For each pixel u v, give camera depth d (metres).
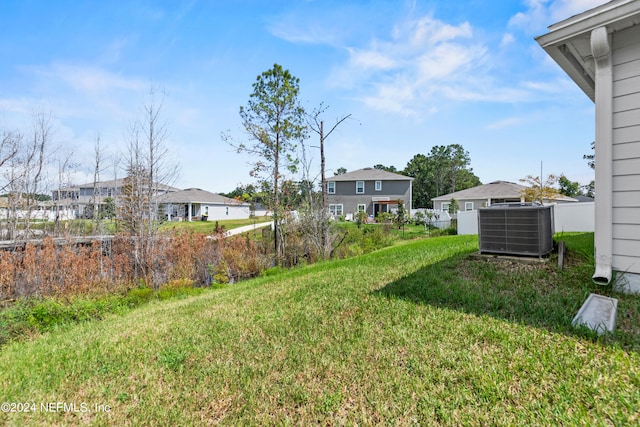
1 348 4.26
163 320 4.62
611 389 1.89
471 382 2.14
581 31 3.29
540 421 1.74
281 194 13.16
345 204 31.23
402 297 3.99
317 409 2.12
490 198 25.77
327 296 4.54
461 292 3.79
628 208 3.24
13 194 12.41
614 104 3.32
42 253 7.55
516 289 3.72
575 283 3.63
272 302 4.71
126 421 2.27
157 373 2.88
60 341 4.24
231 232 18.95
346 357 2.68
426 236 15.82
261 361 2.84
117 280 8.00
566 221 8.91
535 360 2.27
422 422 1.87
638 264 3.19
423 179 54.94
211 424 2.12
